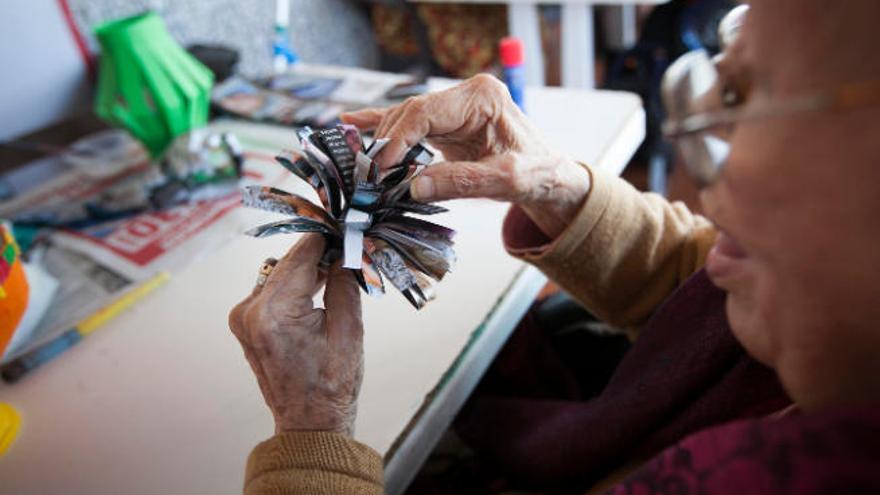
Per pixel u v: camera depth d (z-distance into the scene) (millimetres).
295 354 438
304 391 441
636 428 542
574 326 780
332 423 445
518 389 771
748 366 470
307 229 436
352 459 424
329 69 1132
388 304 612
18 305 621
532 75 1535
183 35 1301
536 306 813
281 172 842
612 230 592
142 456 508
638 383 553
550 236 621
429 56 1831
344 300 467
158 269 707
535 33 1479
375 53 2031
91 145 980
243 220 769
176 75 905
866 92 238
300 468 412
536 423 660
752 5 287
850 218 257
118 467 502
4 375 589
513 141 563
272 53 1569
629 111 876
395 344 570
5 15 993
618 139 819
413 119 515
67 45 1088
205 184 821
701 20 1503
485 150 573
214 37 1380
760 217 293
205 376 569
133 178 886
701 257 617
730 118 298
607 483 568
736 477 302
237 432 517
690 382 510
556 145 816
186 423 529
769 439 292
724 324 494
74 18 1084
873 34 234
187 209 802
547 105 917
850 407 270
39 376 592
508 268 638
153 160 921
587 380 798
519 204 572
